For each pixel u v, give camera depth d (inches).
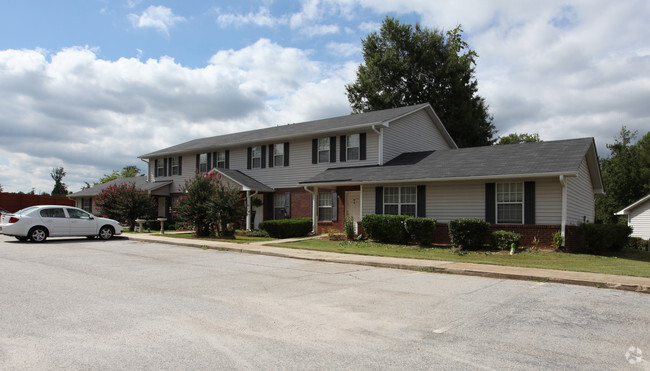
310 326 237.9
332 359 185.9
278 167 1037.8
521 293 342.3
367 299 311.9
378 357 189.5
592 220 880.9
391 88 1572.3
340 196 888.9
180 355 187.8
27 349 192.9
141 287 341.7
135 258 530.3
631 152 1781.5
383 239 746.8
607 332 233.0
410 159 872.3
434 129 1097.4
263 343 206.7
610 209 1680.6
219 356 187.3
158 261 507.5
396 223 719.7
